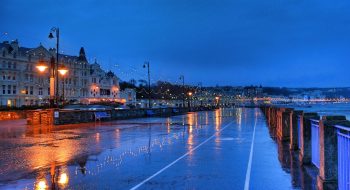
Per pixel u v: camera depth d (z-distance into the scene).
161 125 35.66
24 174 11.12
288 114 19.84
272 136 23.27
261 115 64.50
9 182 10.05
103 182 9.96
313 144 11.83
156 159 13.90
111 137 22.94
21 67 90.06
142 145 18.61
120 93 134.00
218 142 19.83
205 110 111.94
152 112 62.56
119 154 15.33
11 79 87.50
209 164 12.68
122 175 10.88
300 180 9.95
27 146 18.09
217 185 9.49
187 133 26.03
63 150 16.62
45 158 14.25
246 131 27.61
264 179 10.16
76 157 14.52
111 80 124.19
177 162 13.15
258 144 18.66
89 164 12.87
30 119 35.41
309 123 12.30
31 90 92.88
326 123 8.46
